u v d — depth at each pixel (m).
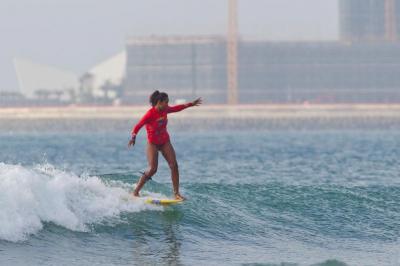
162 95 76.81
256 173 183.38
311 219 86.44
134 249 67.69
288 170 194.25
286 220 85.12
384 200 96.25
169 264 64.06
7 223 63.97
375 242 79.44
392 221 88.25
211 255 68.56
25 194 66.56
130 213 74.88
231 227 79.12
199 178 167.25
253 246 73.88
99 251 65.75
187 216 78.88
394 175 170.00
